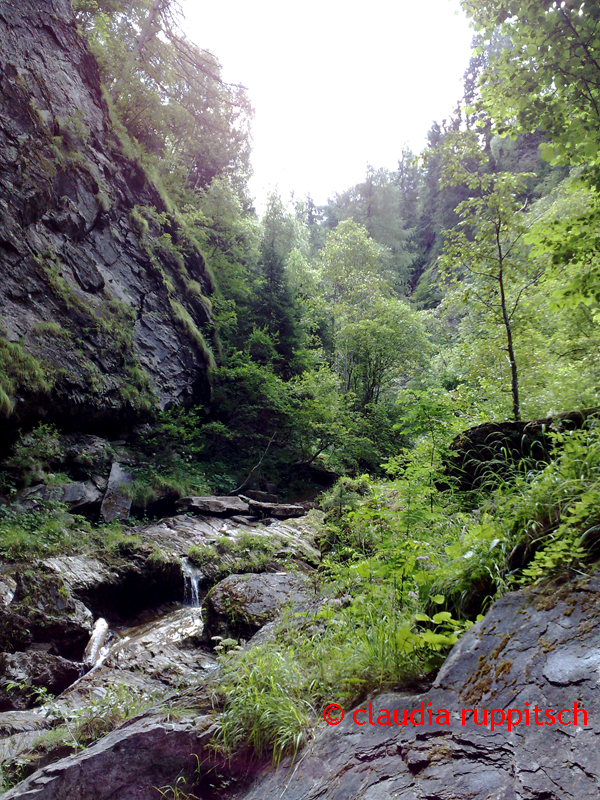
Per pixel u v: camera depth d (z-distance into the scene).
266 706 2.86
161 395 16.86
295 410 19.58
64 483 12.33
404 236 60.19
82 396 13.78
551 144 6.46
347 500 13.65
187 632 8.83
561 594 2.45
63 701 6.26
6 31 15.03
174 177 25.64
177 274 20.02
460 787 1.86
